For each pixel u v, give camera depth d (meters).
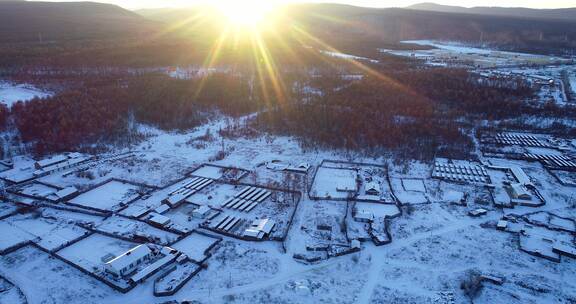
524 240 54.56
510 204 63.47
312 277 47.75
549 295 45.25
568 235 55.94
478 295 45.19
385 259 51.34
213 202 64.88
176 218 60.22
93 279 46.66
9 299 43.50
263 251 52.16
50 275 47.31
